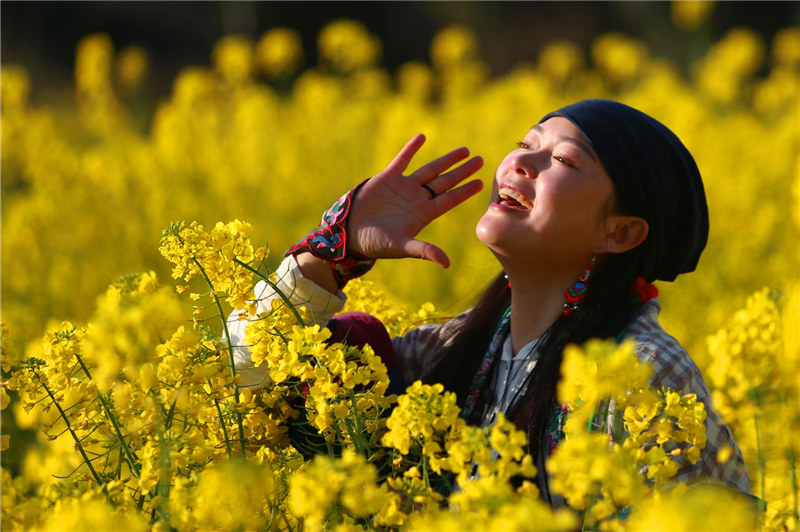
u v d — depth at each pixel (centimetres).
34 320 888
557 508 388
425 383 447
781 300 352
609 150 398
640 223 406
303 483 284
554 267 413
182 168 1491
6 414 513
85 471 405
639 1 4684
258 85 2959
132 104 2653
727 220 1320
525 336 425
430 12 4875
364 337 442
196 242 380
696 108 1869
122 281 373
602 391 293
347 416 366
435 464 320
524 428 398
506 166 411
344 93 2495
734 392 353
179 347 368
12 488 348
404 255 428
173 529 330
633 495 290
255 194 1473
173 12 4506
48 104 3388
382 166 1655
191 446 354
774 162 1595
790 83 2369
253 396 404
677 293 1006
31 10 4222
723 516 237
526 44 4869
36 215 1159
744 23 4350
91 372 392
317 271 441
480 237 410
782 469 465
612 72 2741
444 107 2462
